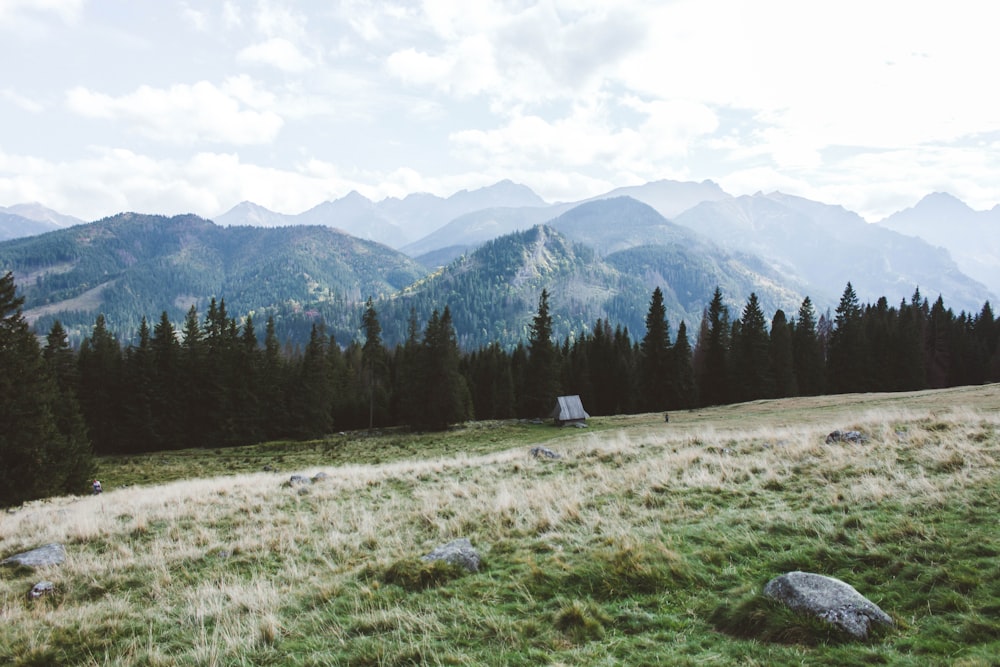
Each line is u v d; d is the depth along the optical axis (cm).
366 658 685
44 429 2970
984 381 8006
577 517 1273
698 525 1120
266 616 822
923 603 715
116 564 1191
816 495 1226
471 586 911
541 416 7256
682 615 754
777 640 657
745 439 2194
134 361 6662
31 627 862
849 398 5188
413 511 1523
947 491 1107
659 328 7388
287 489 2006
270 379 7412
